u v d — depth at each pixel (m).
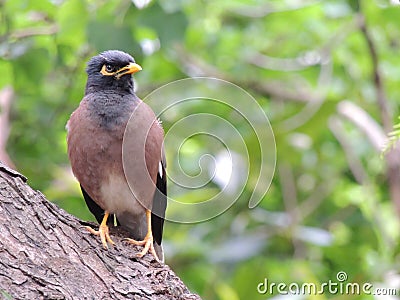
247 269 11.04
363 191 12.48
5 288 5.41
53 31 11.31
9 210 5.93
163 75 12.70
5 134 10.95
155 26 10.47
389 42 13.39
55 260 5.79
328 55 12.63
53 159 11.83
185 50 13.02
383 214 13.00
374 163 13.45
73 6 10.71
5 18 11.02
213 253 10.99
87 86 8.27
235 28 13.49
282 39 13.65
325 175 12.93
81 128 7.68
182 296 6.01
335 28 13.58
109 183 7.68
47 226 6.00
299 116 11.59
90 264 5.95
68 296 5.54
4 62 11.07
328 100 11.49
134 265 6.14
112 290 5.79
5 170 6.15
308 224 12.79
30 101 11.88
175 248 10.97
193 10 12.55
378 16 12.23
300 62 13.43
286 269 11.09
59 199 11.03
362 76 13.52
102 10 10.78
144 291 5.88
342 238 12.62
